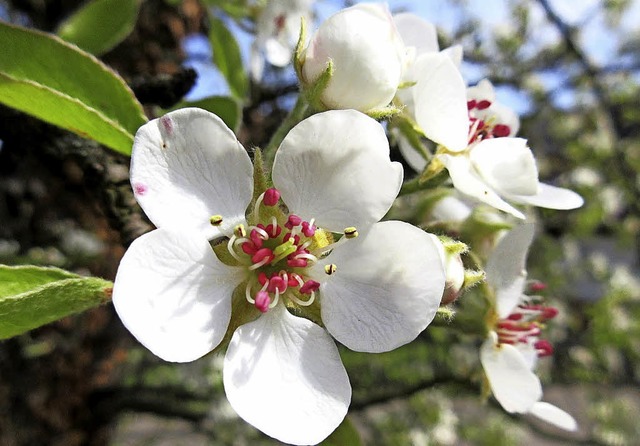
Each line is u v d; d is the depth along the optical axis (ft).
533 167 0.19
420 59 0.19
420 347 0.70
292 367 0.16
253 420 0.15
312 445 0.15
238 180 0.15
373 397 0.53
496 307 0.22
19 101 0.17
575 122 0.94
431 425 0.77
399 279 0.15
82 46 0.26
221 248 0.17
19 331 0.15
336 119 0.15
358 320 0.16
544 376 0.81
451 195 0.22
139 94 0.21
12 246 0.38
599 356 0.84
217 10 0.35
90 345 0.48
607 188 0.95
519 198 0.19
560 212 0.84
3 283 0.15
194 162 0.15
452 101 0.18
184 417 0.59
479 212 0.22
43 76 0.17
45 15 0.42
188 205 0.15
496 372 0.22
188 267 0.15
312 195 0.16
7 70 0.17
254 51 0.31
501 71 0.75
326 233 0.17
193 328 0.15
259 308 0.16
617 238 1.04
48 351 0.45
